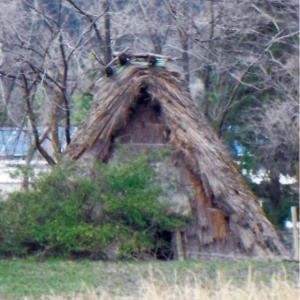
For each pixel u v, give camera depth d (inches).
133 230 1242.0
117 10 1889.8
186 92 1450.5
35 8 1736.0
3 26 1690.5
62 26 1792.6
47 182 1242.0
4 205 1224.2
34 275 1082.1
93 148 1352.1
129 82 1387.8
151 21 1907.0
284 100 2092.8
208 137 1381.6
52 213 1227.2
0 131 2159.2
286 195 2204.7
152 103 1387.8
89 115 1401.3
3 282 1034.7
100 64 1795.0
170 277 1055.6
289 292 911.0
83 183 1234.6
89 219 1237.1
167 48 2021.4
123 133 1391.5
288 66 1999.3
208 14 1962.4
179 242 1268.5
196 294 896.3
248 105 2174.0
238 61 2041.1
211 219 1300.4
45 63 1728.6
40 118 1909.4
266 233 1314.0
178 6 1914.4
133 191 1237.7
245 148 2204.7
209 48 2014.0
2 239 1220.5
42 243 1226.0
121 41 1948.8
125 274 1088.8
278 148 2138.3
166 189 1280.8
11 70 1747.0
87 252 1226.0
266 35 2018.9
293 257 1288.1
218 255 1277.1
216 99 2140.7
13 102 1943.9
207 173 1314.0
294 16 2069.4
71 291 978.1
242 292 903.7
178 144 1332.4
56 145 1844.2
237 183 1343.5
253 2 1990.7
